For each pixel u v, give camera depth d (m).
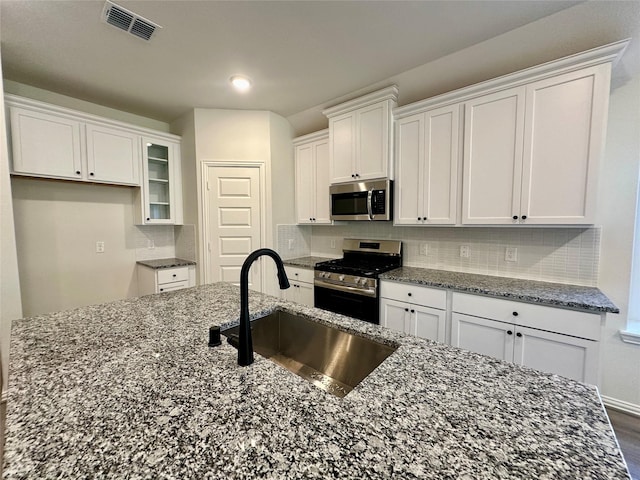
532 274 2.18
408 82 2.49
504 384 0.78
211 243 3.27
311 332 1.37
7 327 2.01
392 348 1.08
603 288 1.94
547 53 1.93
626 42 1.53
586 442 0.57
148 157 3.22
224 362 0.91
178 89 2.71
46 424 0.63
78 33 1.88
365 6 1.66
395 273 2.47
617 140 1.86
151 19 1.76
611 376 1.96
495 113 2.00
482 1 1.62
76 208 2.93
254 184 3.31
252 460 0.53
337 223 3.21
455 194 2.21
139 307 1.49
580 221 1.73
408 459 0.53
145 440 0.58
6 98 2.25
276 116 3.35
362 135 2.71
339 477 0.49
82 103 2.92
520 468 0.51
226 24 1.81
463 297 1.99
